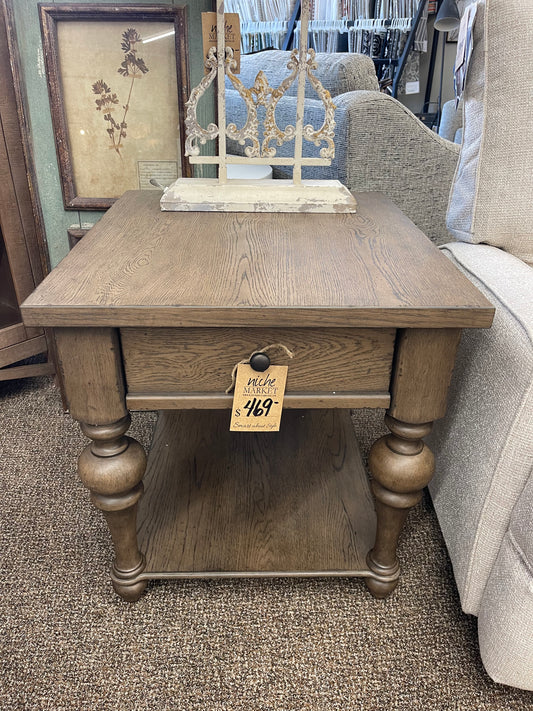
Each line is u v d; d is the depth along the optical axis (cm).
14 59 112
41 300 64
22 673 80
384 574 90
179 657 83
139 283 69
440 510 94
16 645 84
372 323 64
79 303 63
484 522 77
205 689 78
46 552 101
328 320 64
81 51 114
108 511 81
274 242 85
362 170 140
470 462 83
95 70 116
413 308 64
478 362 83
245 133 100
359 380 73
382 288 69
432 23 375
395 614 90
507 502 75
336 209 102
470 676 81
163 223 94
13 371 145
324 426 132
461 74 102
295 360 71
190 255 79
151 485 112
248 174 153
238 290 67
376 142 137
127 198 111
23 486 118
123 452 78
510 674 72
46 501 114
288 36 342
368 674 81
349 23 347
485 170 98
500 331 78
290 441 126
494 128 96
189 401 73
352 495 110
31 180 123
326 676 80
